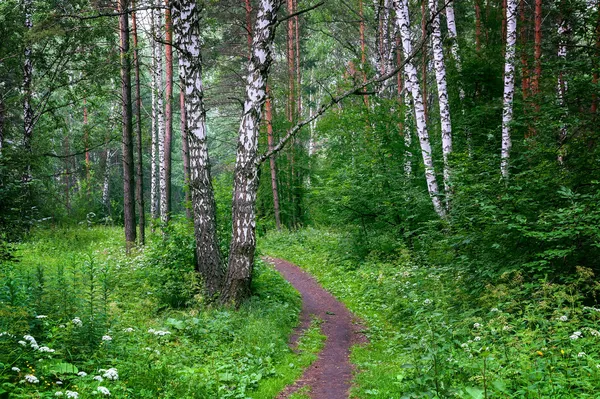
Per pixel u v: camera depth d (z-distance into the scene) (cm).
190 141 1154
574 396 463
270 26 1106
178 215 1352
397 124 1991
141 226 1817
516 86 1806
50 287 840
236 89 2989
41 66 1909
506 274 778
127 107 1755
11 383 502
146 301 1019
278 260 2134
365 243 1762
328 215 2094
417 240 1580
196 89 1146
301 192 3144
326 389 688
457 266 953
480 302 843
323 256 1948
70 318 709
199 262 1143
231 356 786
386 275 1402
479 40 1980
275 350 845
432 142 1955
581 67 1048
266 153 1123
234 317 970
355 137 1989
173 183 5234
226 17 2319
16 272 1081
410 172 1831
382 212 1759
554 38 1416
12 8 1705
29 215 1245
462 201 998
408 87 1950
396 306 1083
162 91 2402
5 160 1212
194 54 1141
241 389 650
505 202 872
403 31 1519
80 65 1983
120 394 544
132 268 1318
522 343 569
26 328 584
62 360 592
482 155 1082
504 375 501
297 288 1541
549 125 983
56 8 1823
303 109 3903
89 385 532
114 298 1026
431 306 940
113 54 1808
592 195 767
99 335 666
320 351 903
